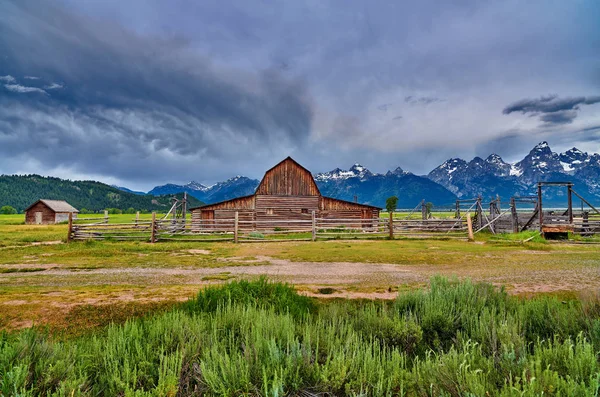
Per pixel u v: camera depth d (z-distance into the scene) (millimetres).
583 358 2631
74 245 17062
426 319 4293
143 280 8672
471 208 29594
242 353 3336
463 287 5555
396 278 8883
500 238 20797
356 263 11680
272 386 2395
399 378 2721
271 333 3342
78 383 2529
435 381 2588
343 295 6875
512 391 2215
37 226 43219
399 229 23859
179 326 3498
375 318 4273
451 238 21469
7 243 18266
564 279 8383
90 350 3186
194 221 22250
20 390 2350
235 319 4031
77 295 6680
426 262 11797
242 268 10664
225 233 22891
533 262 11430
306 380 2721
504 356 2941
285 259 12688
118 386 2523
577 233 21641
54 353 2928
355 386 2604
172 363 2758
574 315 4148
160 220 20375
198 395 2629
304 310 5430
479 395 2281
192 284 8086
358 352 2906
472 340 3705
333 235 23453
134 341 3209
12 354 2768
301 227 23422
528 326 4254
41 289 7352
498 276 8883
